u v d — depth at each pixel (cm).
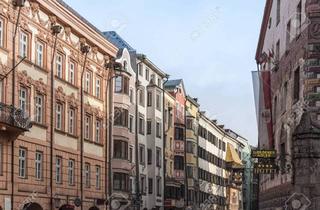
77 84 4362
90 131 4603
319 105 2569
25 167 3538
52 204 3806
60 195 3947
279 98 3312
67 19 4131
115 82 5347
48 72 3875
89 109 4562
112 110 5097
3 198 3250
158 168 6756
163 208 6944
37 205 3656
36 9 3700
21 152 3503
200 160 9225
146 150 6500
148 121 6644
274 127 3438
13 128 3272
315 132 2578
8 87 3362
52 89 3916
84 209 4356
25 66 3569
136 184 5850
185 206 7688
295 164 2611
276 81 3453
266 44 4062
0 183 3238
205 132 9681
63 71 4122
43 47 3847
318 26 2589
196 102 8806
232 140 12069
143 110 6431
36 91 3706
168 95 7375
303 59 2636
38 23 3750
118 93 5334
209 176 9869
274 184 3522
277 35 3500
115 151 5262
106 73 4978
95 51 4716
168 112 7381
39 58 3806
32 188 3581
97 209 4631
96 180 4681
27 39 3625
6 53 3341
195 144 8700
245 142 13250
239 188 11144
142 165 6309
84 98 4466
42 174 3738
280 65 3319
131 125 5891
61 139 4038
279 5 3503
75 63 4350
